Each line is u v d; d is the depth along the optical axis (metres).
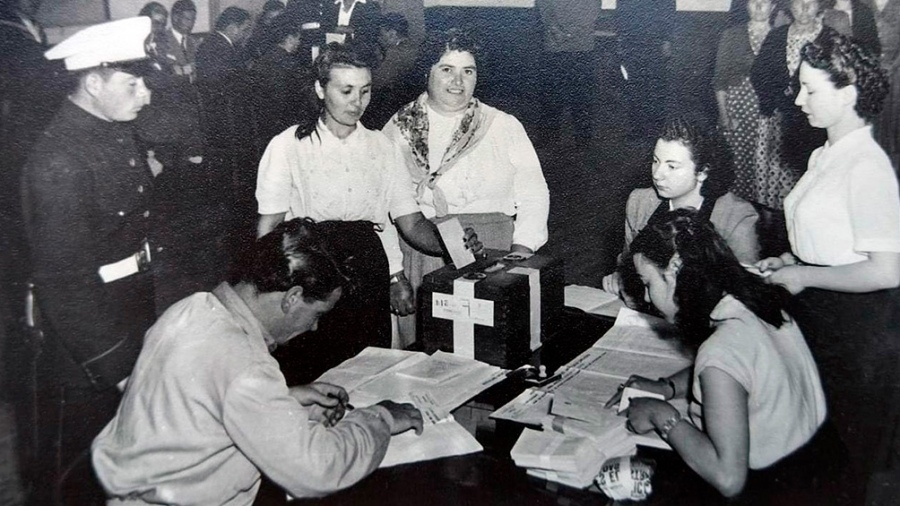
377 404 1.50
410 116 2.35
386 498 1.30
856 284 1.81
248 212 2.17
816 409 1.53
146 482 1.39
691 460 1.31
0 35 1.78
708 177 2.15
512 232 2.45
